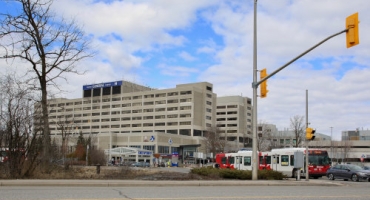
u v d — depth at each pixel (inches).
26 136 837.8
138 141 5064.0
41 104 917.8
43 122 916.0
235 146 5664.4
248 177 1016.9
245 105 7052.2
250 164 1592.0
